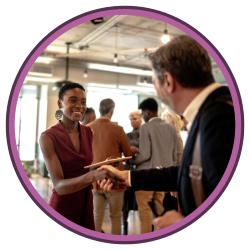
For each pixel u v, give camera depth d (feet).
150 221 9.04
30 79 27.37
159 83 3.59
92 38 22.56
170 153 9.25
